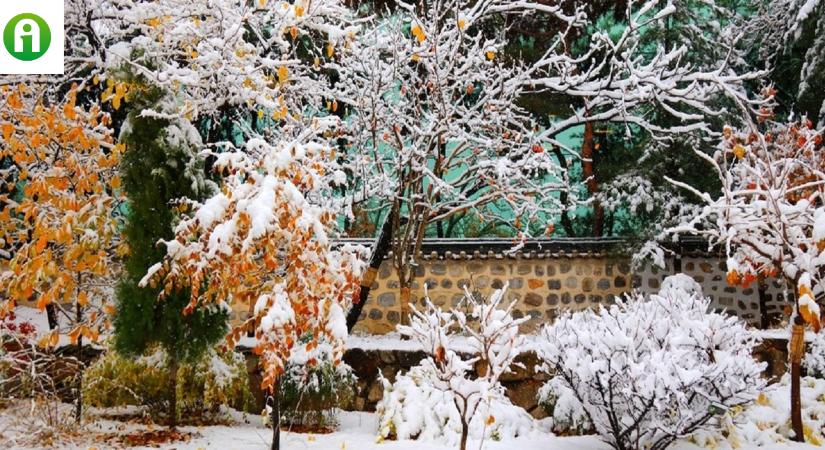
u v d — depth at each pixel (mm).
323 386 6746
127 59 5805
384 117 8266
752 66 12797
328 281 4930
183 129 6266
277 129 8656
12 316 6664
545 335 6172
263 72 7352
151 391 6477
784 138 9359
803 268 5734
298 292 4805
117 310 6203
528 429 6344
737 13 13492
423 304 10805
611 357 5285
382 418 6441
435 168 8281
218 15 6363
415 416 6273
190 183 6203
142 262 6027
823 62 10688
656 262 10492
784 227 5809
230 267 4914
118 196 6449
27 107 6039
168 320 6066
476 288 10859
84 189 6102
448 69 7969
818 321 5230
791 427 6266
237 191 4902
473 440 5973
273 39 6461
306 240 4797
